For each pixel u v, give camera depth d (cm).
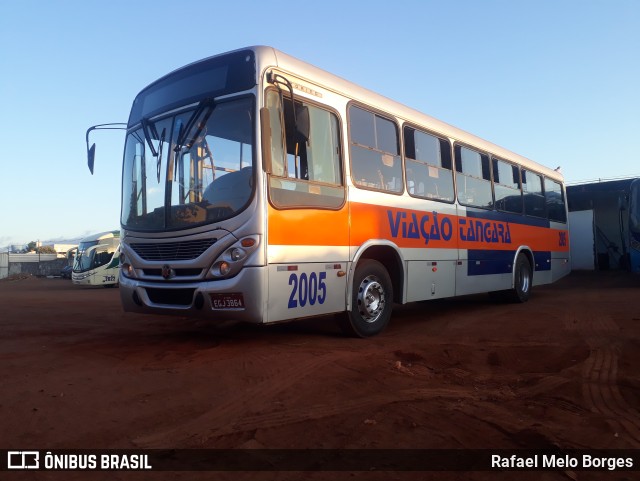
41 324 991
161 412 460
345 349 691
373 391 518
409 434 414
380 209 805
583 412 465
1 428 424
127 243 736
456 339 767
